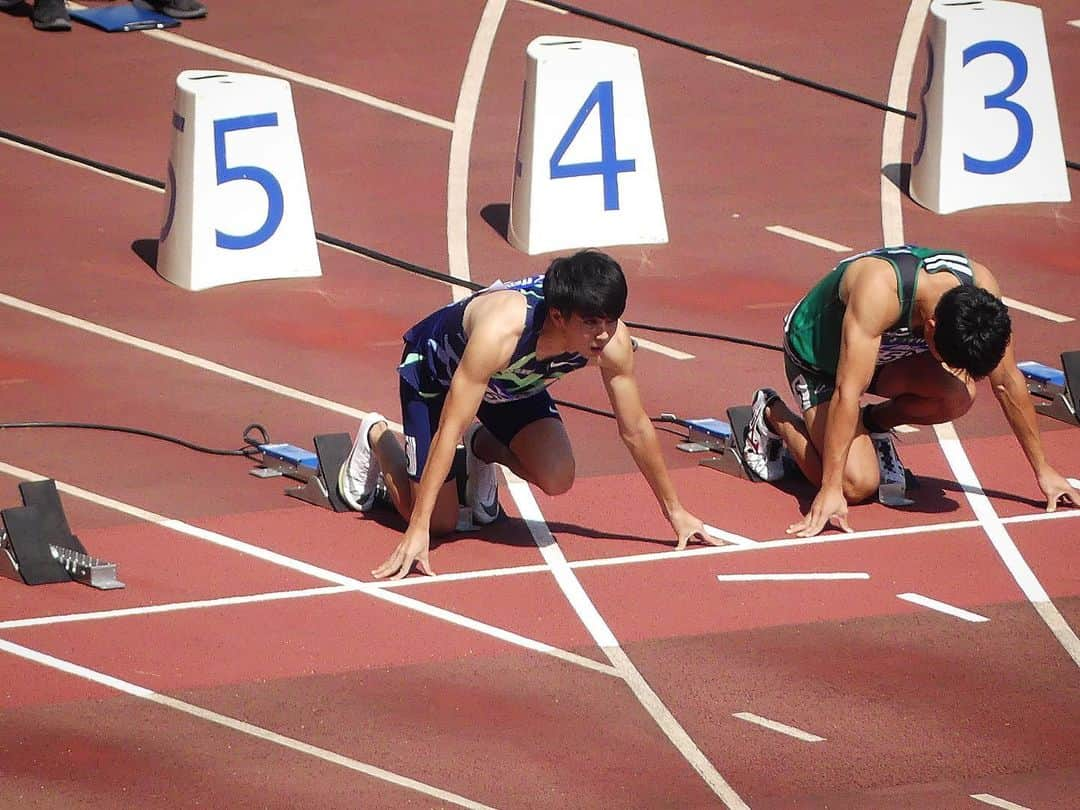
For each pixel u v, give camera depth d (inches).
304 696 975.6
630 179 1804.9
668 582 1127.0
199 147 1652.3
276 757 911.0
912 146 2111.2
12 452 1317.7
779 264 1771.7
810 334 1228.5
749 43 2433.6
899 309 1144.2
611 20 2497.5
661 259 1780.3
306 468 1264.8
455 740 930.7
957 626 1067.3
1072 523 1214.9
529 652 1031.0
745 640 1047.6
